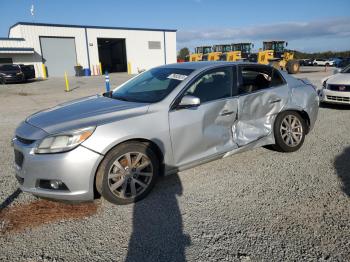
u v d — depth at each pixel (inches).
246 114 170.7
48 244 108.8
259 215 124.0
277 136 185.5
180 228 116.6
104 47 1902.1
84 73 1315.2
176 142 144.3
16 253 104.2
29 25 1235.9
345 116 304.3
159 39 1558.8
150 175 138.9
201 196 141.3
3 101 506.6
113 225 119.5
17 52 1198.9
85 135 122.6
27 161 123.0
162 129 139.0
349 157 185.5
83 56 1373.0
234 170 169.8
